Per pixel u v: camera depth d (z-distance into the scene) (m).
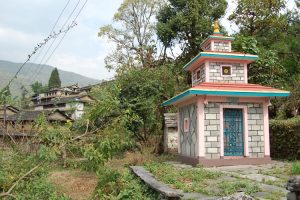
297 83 18.97
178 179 9.52
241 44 21.11
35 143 5.33
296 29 24.70
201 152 13.10
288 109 18.94
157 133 20.91
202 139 13.16
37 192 5.13
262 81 20.86
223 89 13.22
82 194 9.07
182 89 22.78
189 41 30.00
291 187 5.34
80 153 5.53
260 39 27.58
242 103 13.89
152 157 16.64
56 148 4.95
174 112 22.09
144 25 35.44
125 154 16.42
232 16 30.08
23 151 5.53
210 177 9.88
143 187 8.40
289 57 21.11
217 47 15.71
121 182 7.15
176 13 30.17
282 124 15.09
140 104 18.61
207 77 14.65
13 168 5.09
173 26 29.77
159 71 21.22
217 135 13.36
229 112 13.88
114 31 34.62
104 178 7.04
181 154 15.93
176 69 27.70
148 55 29.19
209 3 30.55
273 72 20.81
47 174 5.61
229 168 12.30
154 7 35.09
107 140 5.37
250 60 14.97
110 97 5.90
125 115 6.09
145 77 19.84
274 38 28.08
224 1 30.52
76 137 5.37
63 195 6.27
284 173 10.44
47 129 5.22
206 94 13.08
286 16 28.73
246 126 13.77
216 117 13.48
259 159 13.63
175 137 20.44
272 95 13.58
